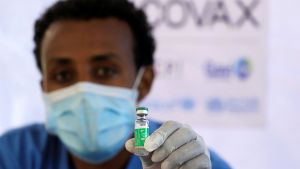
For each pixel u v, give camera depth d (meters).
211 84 3.10
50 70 1.81
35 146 1.96
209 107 3.11
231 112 3.11
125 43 1.83
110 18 1.82
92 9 1.79
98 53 1.76
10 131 2.06
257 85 3.09
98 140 1.80
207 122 3.11
